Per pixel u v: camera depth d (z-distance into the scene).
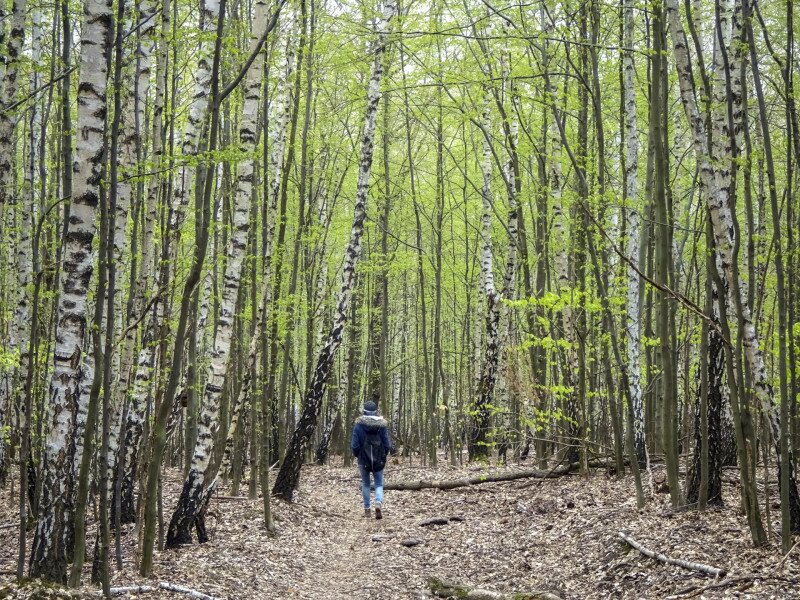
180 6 11.45
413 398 40.41
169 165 7.87
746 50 7.15
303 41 12.01
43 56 10.62
